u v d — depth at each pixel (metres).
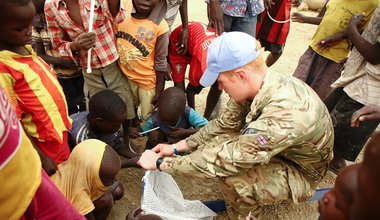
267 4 3.51
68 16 2.31
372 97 2.40
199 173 2.02
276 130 1.84
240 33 1.93
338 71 2.96
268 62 4.04
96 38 2.44
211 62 1.93
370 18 2.58
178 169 2.05
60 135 2.00
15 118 0.98
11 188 0.95
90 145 2.09
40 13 2.48
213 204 2.48
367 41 2.31
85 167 2.04
